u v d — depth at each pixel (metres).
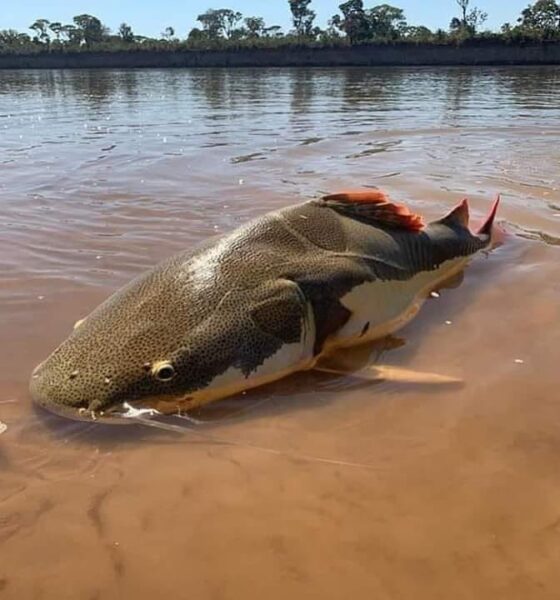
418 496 0.59
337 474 0.62
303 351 0.79
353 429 0.68
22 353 0.81
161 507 0.58
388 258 0.95
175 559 0.52
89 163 2.00
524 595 0.49
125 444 0.66
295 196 1.56
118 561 0.52
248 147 2.34
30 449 0.64
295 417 0.71
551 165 1.94
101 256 1.14
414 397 0.74
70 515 0.56
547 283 1.04
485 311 0.95
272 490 0.60
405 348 0.86
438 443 0.66
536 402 0.72
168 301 0.76
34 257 1.13
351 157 2.13
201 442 0.66
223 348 0.73
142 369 0.70
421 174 1.83
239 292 0.77
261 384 0.76
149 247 1.18
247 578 0.50
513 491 0.59
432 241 1.05
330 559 0.52
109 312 0.77
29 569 0.51
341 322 0.85
